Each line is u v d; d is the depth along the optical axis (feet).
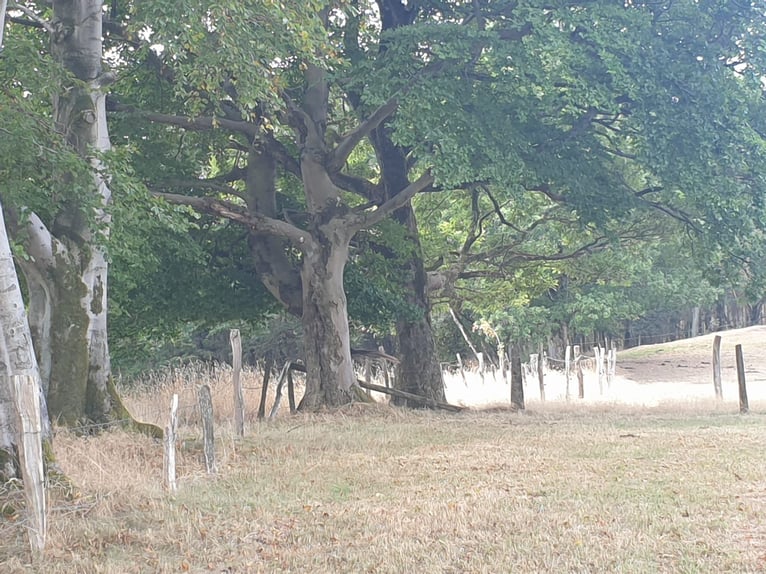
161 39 50.37
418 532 29.43
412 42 60.80
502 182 62.23
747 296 76.07
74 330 50.21
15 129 45.68
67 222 50.93
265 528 30.66
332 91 74.02
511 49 60.85
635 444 48.29
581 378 87.66
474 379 106.11
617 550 26.73
